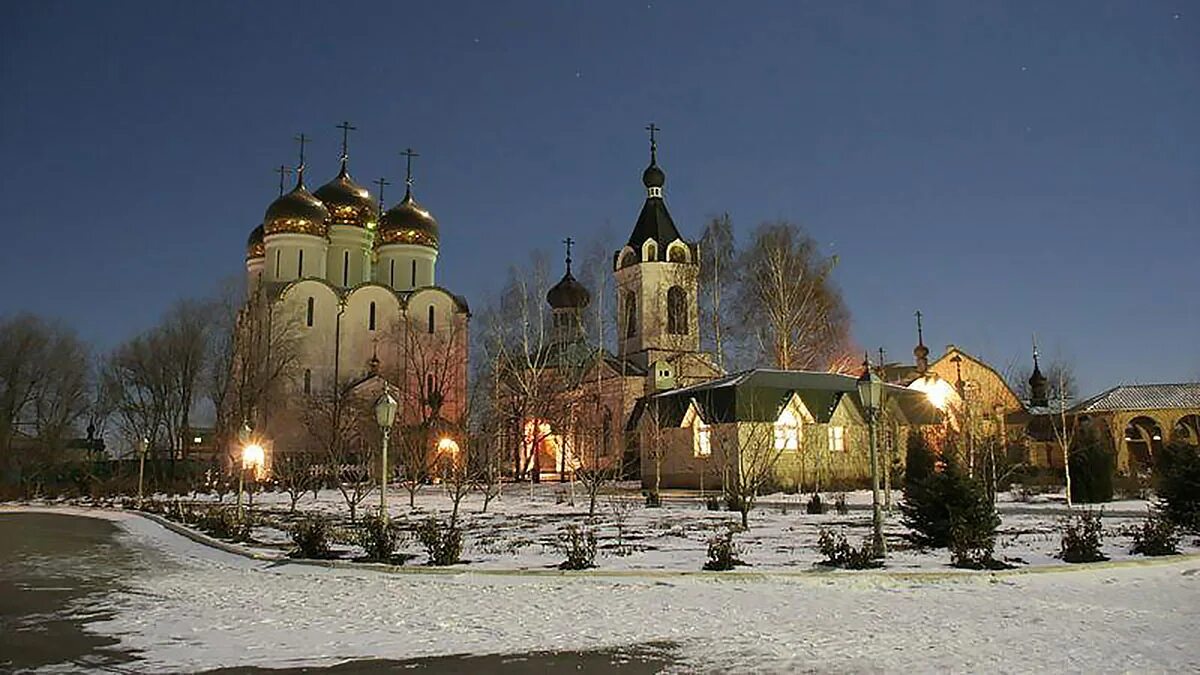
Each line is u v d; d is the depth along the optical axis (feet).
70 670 33.35
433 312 256.32
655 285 223.71
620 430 204.13
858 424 170.30
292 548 73.92
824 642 36.63
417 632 39.65
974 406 183.73
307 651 36.17
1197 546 66.44
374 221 276.41
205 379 239.09
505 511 116.37
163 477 224.53
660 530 83.97
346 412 211.41
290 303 238.07
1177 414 217.36
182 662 34.47
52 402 252.62
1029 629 38.75
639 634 38.78
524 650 36.06
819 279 190.39
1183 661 32.91
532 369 188.96
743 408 159.63
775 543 71.41
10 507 167.32
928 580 52.19
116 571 64.75
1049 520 91.45
